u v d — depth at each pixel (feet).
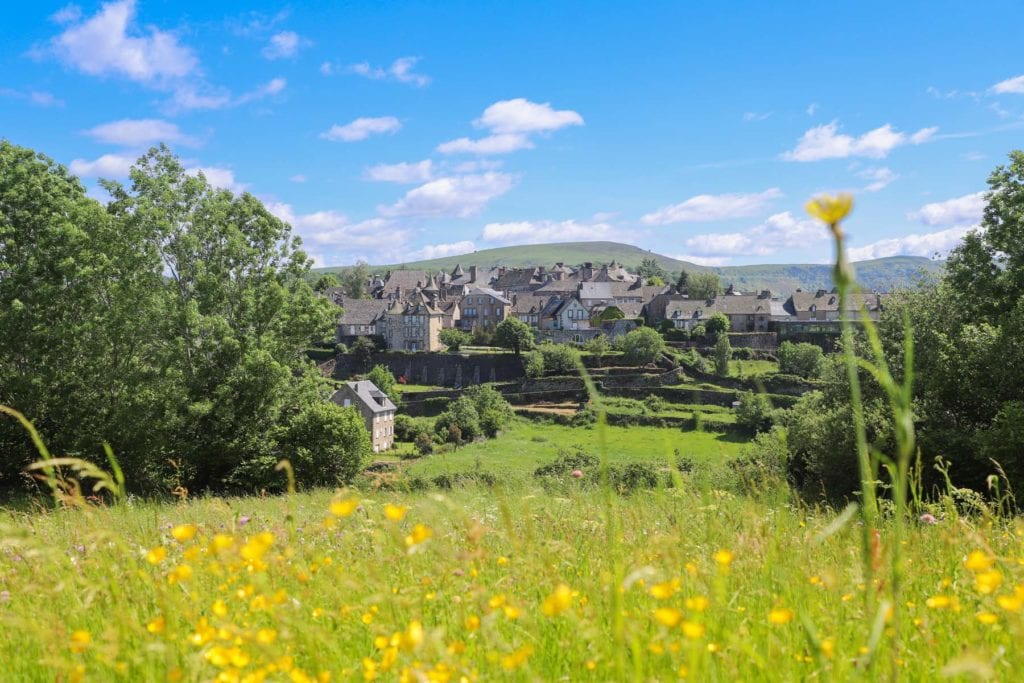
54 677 10.20
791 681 8.61
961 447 78.28
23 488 86.48
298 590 11.49
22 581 14.03
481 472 71.26
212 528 17.39
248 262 113.60
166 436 103.50
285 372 108.88
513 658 8.54
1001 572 13.08
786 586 11.23
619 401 333.62
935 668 9.00
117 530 15.96
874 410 87.51
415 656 9.11
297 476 111.96
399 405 370.94
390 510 9.00
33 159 103.96
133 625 9.61
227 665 8.87
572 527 19.16
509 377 426.92
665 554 11.71
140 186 110.83
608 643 9.64
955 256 108.78
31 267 96.53
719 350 356.59
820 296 481.87
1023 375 83.66
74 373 99.09
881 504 11.47
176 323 105.81
